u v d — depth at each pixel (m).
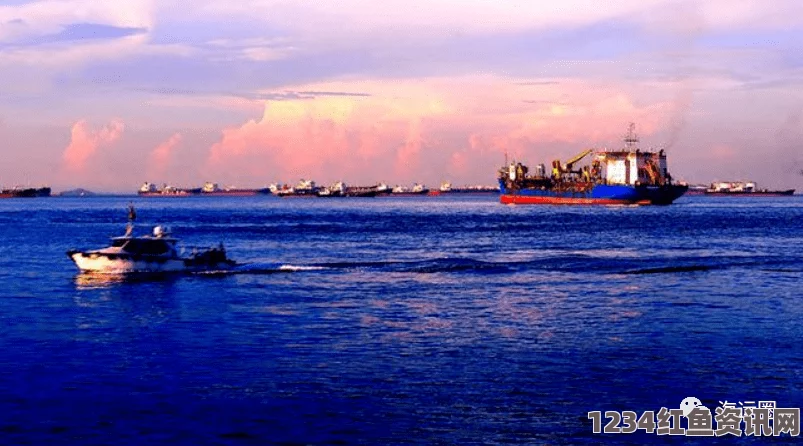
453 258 78.75
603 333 39.62
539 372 31.86
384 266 71.06
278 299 51.06
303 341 37.75
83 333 39.94
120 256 63.25
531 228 143.88
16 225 161.00
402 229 140.75
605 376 31.20
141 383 30.17
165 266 64.25
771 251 90.12
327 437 24.67
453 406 27.55
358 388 29.56
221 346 36.62
